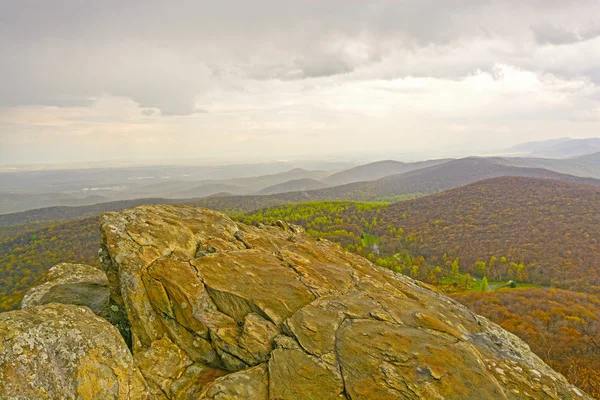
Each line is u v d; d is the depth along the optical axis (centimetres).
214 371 1066
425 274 9069
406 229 13650
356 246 11131
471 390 890
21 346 773
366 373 936
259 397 893
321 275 1485
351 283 1472
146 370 1018
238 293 1262
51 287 1581
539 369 1063
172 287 1220
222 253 1498
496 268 9125
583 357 3131
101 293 1558
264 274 1400
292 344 1052
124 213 1575
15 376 723
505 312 4956
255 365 1041
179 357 1094
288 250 1719
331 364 972
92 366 848
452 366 962
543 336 3897
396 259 10425
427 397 862
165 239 1451
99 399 814
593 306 5291
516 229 12050
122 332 1238
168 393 960
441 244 11588
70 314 951
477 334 1208
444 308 1375
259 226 2166
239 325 1177
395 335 1086
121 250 1294
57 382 769
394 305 1302
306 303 1269
